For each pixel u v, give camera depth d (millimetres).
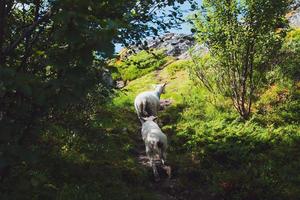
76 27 4855
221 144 13422
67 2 5359
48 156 8836
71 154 11531
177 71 25156
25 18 7957
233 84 15562
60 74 5801
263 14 14438
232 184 11148
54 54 5523
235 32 14812
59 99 5133
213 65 16062
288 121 15055
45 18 6805
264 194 10648
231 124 14953
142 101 15836
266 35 14844
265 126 14688
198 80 20000
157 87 17891
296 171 11586
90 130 9039
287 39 20422
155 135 11992
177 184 11695
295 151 12703
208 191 11320
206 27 15000
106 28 5133
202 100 18312
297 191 10617
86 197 9539
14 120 6355
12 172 8023
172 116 17297
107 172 11406
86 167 11359
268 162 12141
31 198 8469
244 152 12727
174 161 12914
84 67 5332
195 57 17453
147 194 10859
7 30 7551
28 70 7398
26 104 6383
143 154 13977
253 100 16750
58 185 9789
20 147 5211
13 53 7344
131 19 7449
